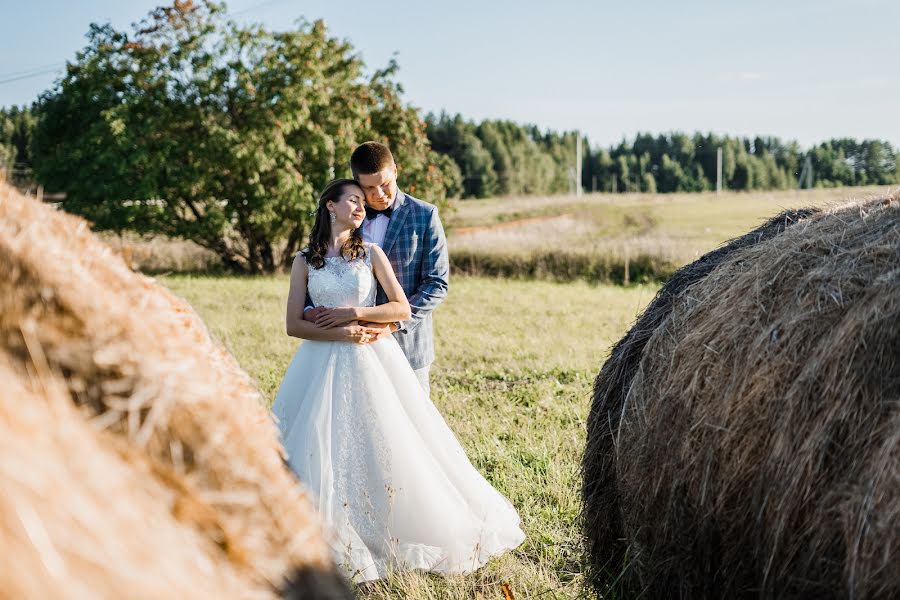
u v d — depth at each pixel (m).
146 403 1.33
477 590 3.45
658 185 109.81
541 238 24.30
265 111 20.14
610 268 19.02
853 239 2.39
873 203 2.60
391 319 3.81
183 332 1.64
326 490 3.56
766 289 2.44
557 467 4.76
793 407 2.13
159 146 20.31
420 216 4.20
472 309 12.99
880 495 1.83
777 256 2.52
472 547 3.68
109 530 1.16
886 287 2.10
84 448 1.22
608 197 59.06
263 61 20.75
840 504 1.95
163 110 20.12
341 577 1.56
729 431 2.33
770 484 2.17
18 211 1.40
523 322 11.41
